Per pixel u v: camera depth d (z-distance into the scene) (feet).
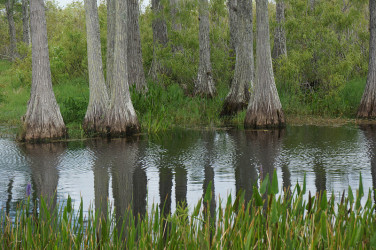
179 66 73.56
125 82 47.93
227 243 12.69
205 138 44.24
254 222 13.14
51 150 39.06
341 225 12.78
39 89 44.37
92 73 48.42
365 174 27.96
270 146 38.83
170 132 49.11
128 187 26.21
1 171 30.94
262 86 51.75
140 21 85.30
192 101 63.77
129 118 47.73
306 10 67.31
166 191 25.16
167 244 13.10
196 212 13.24
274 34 73.31
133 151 37.86
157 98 57.41
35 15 44.04
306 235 12.75
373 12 56.54
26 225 15.15
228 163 32.37
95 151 38.19
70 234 13.61
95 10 48.52
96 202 23.17
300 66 62.85
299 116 59.21
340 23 64.34
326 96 61.21
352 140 40.88
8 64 109.09
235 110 60.49
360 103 57.98
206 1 66.49
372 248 11.64
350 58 60.95
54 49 79.20
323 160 32.50
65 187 26.45
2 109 63.41
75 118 54.70
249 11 60.44
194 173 29.48
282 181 26.63
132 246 12.95
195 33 79.82
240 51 60.95
